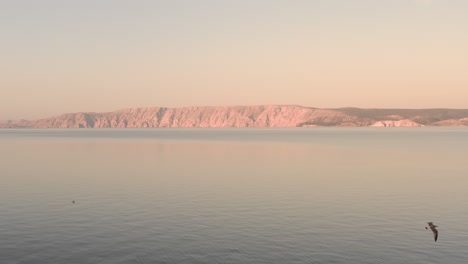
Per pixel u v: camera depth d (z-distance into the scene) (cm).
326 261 2270
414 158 8206
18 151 10306
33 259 2273
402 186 4609
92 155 9012
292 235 2698
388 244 2538
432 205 3584
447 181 4978
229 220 3053
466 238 2648
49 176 5412
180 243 2531
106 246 2472
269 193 4159
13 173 5722
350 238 2645
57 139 18550
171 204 3606
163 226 2888
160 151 10375
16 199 3812
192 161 7619
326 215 3216
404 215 3225
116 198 3875
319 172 5891
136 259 2281
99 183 4797
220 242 2553
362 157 8488
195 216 3173
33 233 2714
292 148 11600
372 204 3631
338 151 10306
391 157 8462
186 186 4594
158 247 2459
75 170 6094
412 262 2266
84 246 2472
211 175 5556
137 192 4200
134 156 8788
